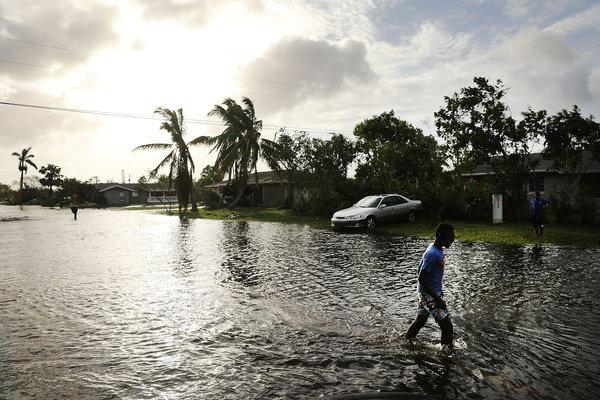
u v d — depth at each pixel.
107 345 5.56
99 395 4.22
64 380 4.56
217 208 44.59
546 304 7.04
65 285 9.09
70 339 5.80
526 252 12.36
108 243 17.03
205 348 5.41
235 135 36.12
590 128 18.50
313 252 13.24
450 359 4.91
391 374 4.55
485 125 20.34
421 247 13.93
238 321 6.48
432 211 22.39
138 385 4.42
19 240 18.64
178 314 6.89
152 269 10.88
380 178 28.31
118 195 85.44
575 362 4.79
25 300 7.86
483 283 8.55
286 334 5.87
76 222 31.28
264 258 12.26
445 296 7.61
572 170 20.81
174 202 82.69
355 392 4.16
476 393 4.11
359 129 39.75
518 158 20.20
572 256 11.55
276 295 7.98
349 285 8.67
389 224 21.48
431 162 27.89
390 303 7.31
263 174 47.75
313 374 4.60
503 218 20.64
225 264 11.40
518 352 5.08
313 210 28.45
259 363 4.92
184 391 4.28
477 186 22.27
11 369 4.84
